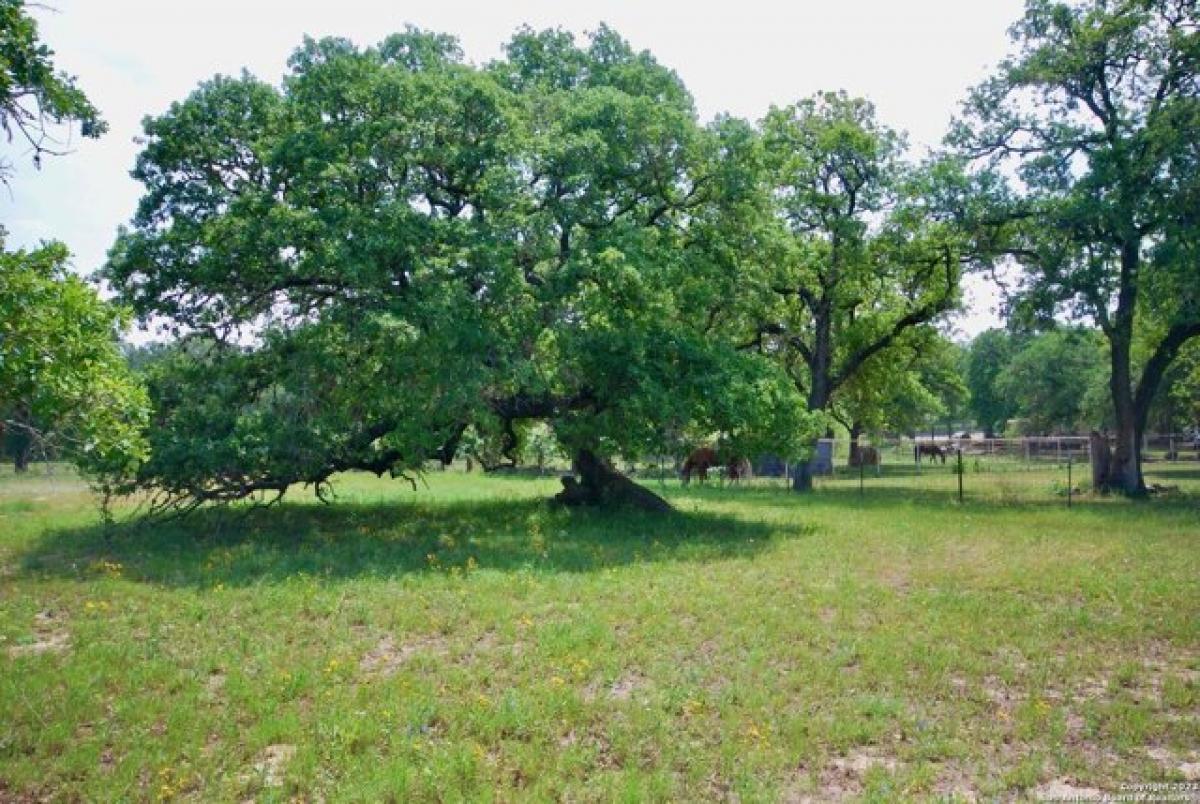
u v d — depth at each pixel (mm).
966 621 9859
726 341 20141
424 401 15406
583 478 21312
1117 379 26875
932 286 31953
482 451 21672
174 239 16469
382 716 6703
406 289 16000
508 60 21062
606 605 10539
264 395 18141
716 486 32250
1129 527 18109
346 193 15828
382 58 19250
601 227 17453
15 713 6941
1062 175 26875
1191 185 23000
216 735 6605
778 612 10195
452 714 6801
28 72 7809
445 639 9242
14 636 9414
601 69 20625
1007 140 28250
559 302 16641
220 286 17000
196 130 17141
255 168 17641
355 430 17594
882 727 6605
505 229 16125
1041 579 12266
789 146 29859
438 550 14609
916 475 40469
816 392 33062
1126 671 8008
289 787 5625
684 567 13203
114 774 5836
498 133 16516
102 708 7086
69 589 11703
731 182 18172
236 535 16469
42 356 6609
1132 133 25297
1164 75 25594
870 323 34156
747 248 19531
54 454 7926
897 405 51625
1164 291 24516
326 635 9211
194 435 16312
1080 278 25609
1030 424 73188
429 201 17453
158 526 17328
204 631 9445
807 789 5672
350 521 18406
